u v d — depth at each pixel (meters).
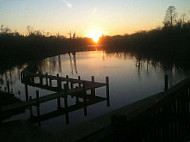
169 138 3.88
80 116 12.40
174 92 3.88
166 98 3.63
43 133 6.38
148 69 32.47
